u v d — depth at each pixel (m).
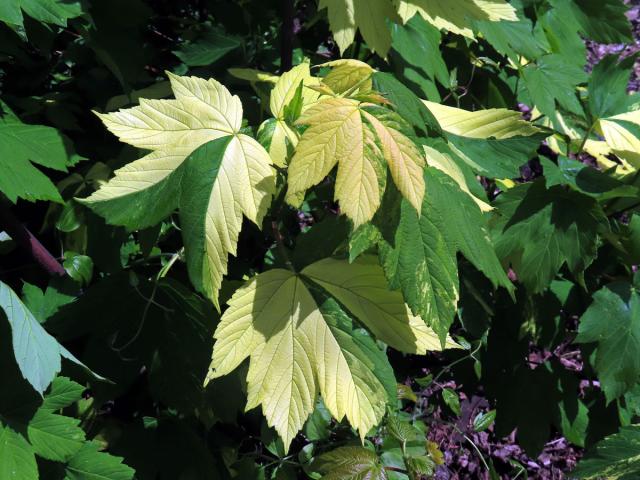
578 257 1.04
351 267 0.84
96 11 0.95
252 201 0.79
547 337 1.15
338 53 1.15
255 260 1.09
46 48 0.93
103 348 0.94
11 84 1.04
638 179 1.12
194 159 0.79
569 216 1.05
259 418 1.06
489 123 0.91
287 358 0.82
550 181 1.03
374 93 0.80
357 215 0.74
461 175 0.84
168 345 0.94
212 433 1.06
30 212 1.04
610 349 1.10
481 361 1.20
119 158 0.97
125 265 0.99
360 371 0.83
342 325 0.83
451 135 0.91
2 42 0.92
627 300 1.10
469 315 1.12
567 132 1.18
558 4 1.11
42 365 0.80
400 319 0.84
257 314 0.82
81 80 1.04
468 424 1.49
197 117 0.80
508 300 1.16
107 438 0.99
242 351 0.81
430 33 1.02
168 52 1.15
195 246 0.78
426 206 0.78
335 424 1.10
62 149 0.86
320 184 1.01
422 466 1.04
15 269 0.98
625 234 1.10
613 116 1.13
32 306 0.94
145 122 0.79
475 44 1.18
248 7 1.09
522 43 1.05
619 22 1.11
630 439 1.09
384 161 0.75
